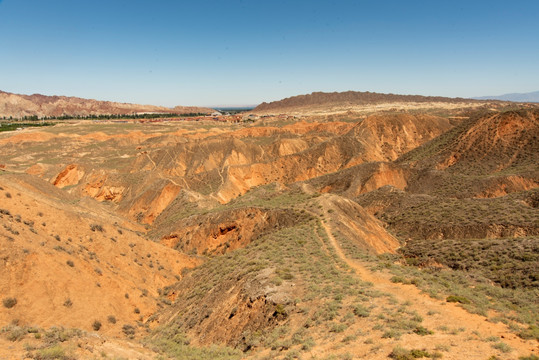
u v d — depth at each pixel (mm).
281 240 35719
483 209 47219
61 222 32469
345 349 14438
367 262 28078
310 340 15883
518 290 24188
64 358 14539
